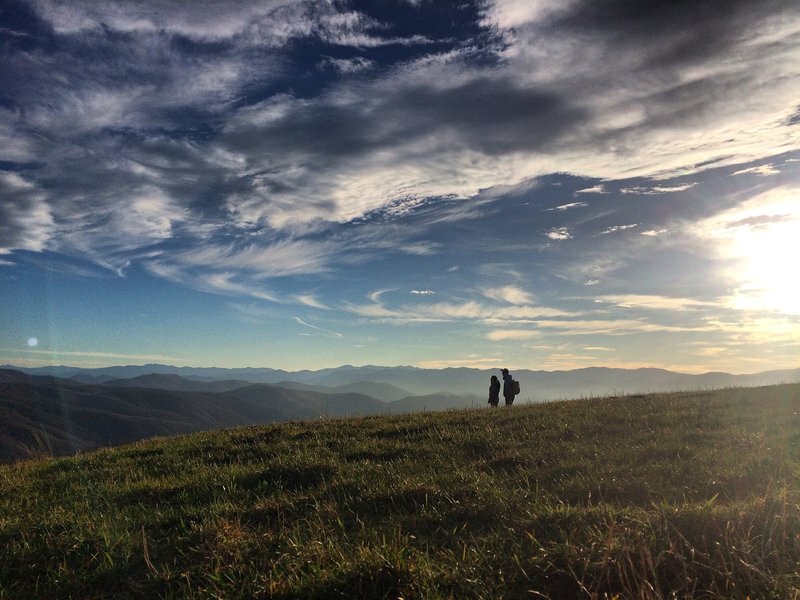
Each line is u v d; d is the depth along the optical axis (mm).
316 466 15641
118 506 13383
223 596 7176
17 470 20047
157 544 9914
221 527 10047
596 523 8461
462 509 10586
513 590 6867
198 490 14328
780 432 16438
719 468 12234
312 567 7578
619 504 9961
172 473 17547
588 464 13734
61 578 8578
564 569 7117
